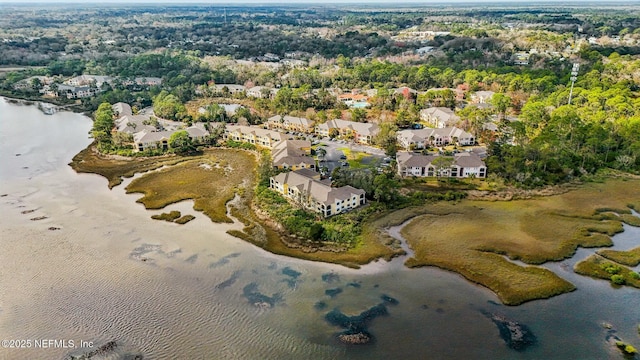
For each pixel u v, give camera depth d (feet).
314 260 342.44
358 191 429.79
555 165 491.72
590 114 615.98
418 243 364.99
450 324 275.59
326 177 483.10
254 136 629.10
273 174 480.64
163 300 295.89
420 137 593.01
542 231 382.22
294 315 282.56
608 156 538.88
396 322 277.03
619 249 355.56
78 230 386.32
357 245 361.92
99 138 610.24
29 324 274.16
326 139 638.12
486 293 304.50
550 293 301.43
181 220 405.39
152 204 438.81
